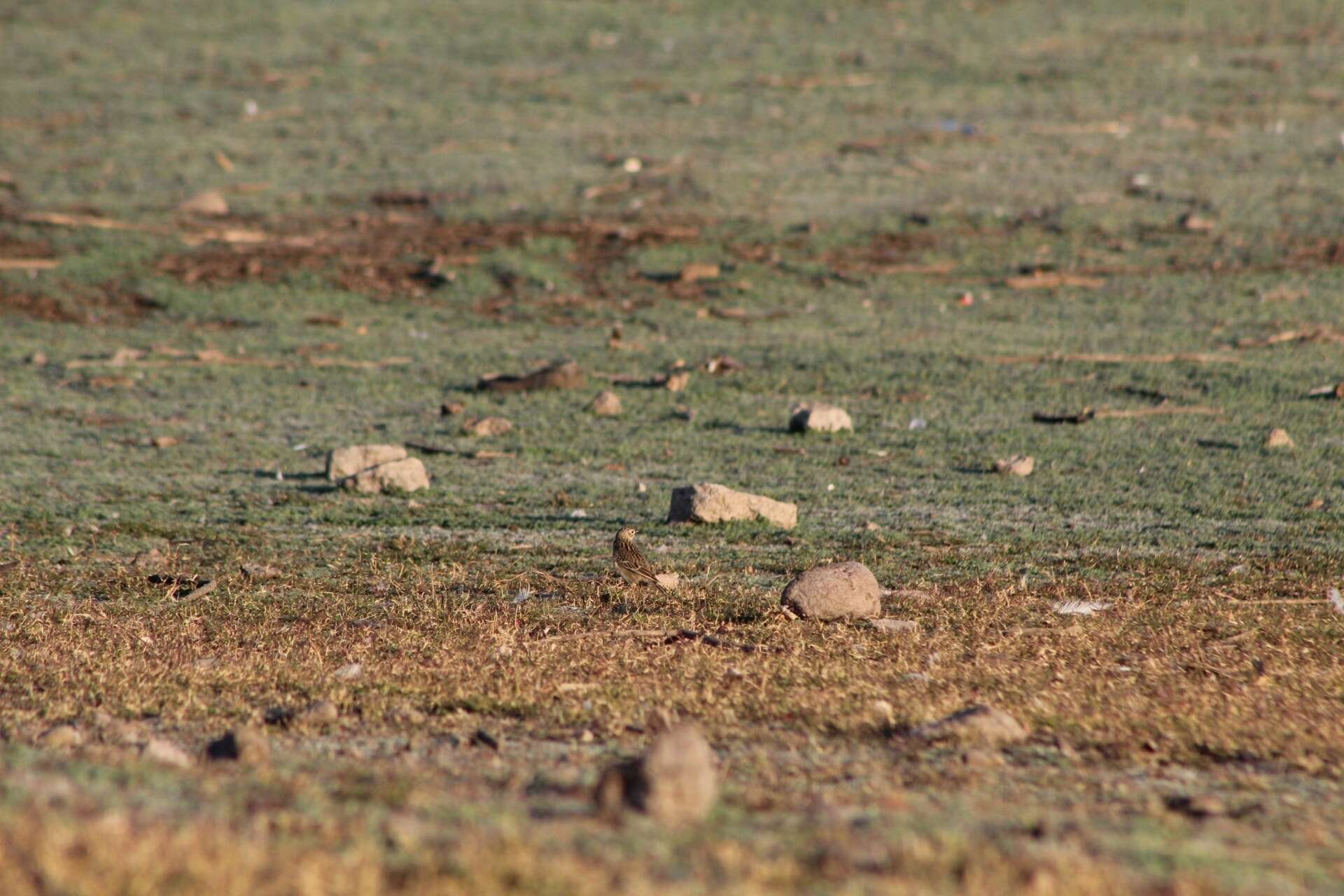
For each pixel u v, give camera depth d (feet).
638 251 400.26
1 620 114.62
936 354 290.15
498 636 104.63
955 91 588.91
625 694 83.66
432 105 582.35
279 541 153.89
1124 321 322.14
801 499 177.58
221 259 391.65
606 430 228.84
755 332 323.57
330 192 462.19
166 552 146.72
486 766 66.74
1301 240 386.32
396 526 162.81
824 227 418.51
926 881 41.14
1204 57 630.74
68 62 646.33
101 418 242.58
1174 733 74.43
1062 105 562.25
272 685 88.79
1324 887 43.88
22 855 39.68
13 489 185.47
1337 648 101.71
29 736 73.00
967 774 65.16
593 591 125.90
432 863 40.73
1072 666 93.76
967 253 393.50
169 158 499.92
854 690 84.69
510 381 266.77
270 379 282.56
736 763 67.21
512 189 462.19
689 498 161.58
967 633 105.40
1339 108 541.75
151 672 91.40
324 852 41.86
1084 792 61.98
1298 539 150.82
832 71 626.23
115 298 361.30
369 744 73.20
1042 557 142.41
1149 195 438.81
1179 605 117.91
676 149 511.81
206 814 47.11
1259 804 60.75
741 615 113.80
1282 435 206.90
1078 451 206.80
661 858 42.73
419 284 377.50
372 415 246.47
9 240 400.88
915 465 200.34
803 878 40.96
